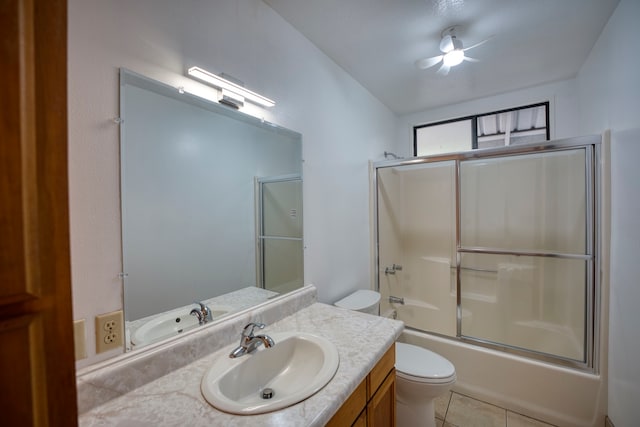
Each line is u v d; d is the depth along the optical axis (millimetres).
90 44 798
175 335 985
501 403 1903
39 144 384
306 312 1493
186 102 1069
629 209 1436
